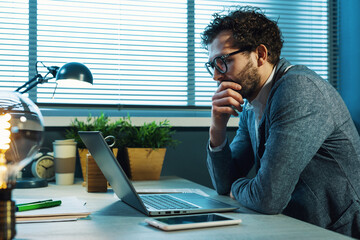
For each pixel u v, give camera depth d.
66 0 2.28
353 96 2.65
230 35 1.40
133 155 1.86
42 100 2.22
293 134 1.15
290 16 2.78
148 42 2.43
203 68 2.52
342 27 2.78
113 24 2.34
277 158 1.13
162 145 1.95
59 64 2.27
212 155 1.49
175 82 2.46
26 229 0.86
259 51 1.41
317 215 1.29
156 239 0.78
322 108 1.21
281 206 1.09
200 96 2.48
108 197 1.35
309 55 2.78
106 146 1.00
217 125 1.48
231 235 0.82
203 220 0.92
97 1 2.34
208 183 2.36
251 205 1.14
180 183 1.78
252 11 1.47
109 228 0.87
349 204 1.29
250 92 1.44
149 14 2.43
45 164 1.84
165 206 1.10
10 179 0.67
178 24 2.48
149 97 2.41
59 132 2.11
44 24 2.24
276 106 1.21
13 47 2.20
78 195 1.40
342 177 1.30
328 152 1.30
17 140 0.94
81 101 2.30
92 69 2.31
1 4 2.17
